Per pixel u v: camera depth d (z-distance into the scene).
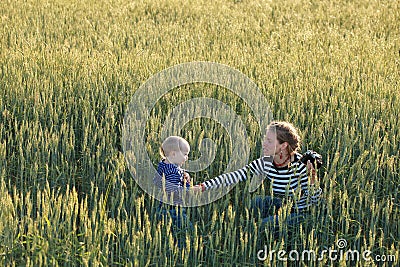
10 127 6.76
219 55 10.14
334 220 5.43
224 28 12.98
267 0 16.14
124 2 15.37
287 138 5.37
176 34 12.20
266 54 10.25
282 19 14.25
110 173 5.90
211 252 4.91
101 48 10.80
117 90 7.86
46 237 4.74
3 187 5.08
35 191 5.77
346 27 13.78
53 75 8.24
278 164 5.50
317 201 5.49
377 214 5.44
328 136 6.71
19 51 9.55
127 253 4.74
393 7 15.67
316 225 5.26
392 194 5.97
